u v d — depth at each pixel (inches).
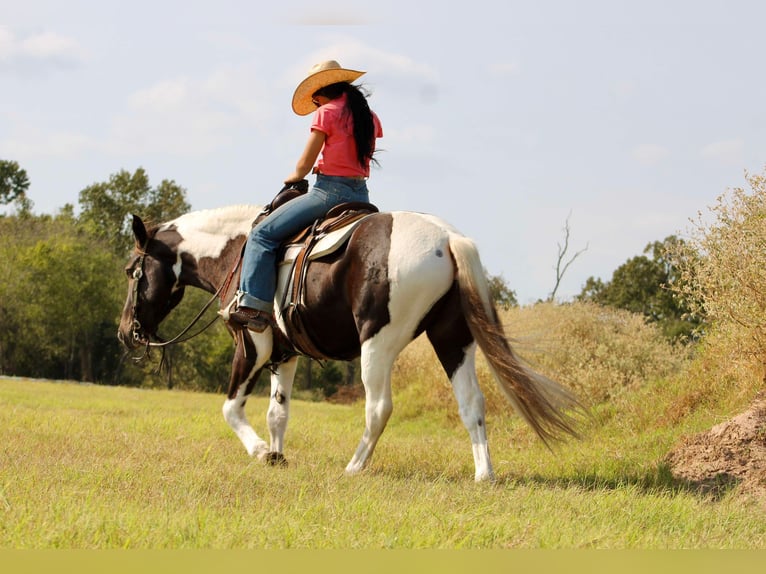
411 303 314.5
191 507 244.8
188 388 2827.3
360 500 261.3
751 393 416.2
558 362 636.1
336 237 330.0
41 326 2726.4
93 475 289.1
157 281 419.5
